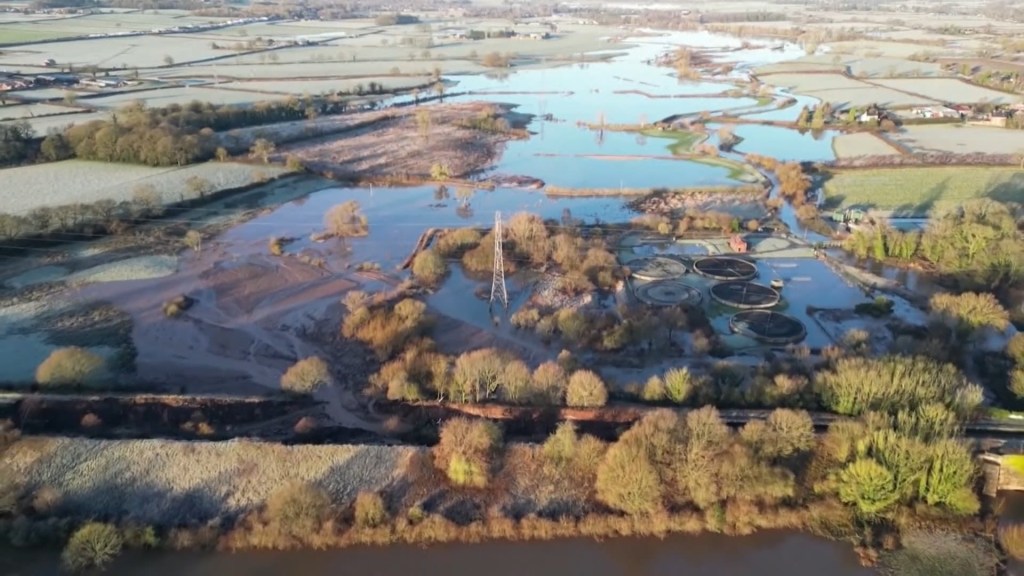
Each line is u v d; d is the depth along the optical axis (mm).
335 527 74500
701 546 74438
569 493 80375
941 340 108375
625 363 107938
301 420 91438
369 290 132375
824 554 73500
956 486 76250
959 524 76250
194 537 73438
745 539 75250
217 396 96188
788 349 110500
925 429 81250
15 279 132375
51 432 89250
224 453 83688
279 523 73875
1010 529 74500
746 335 115375
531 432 91250
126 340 112688
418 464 83312
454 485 81125
